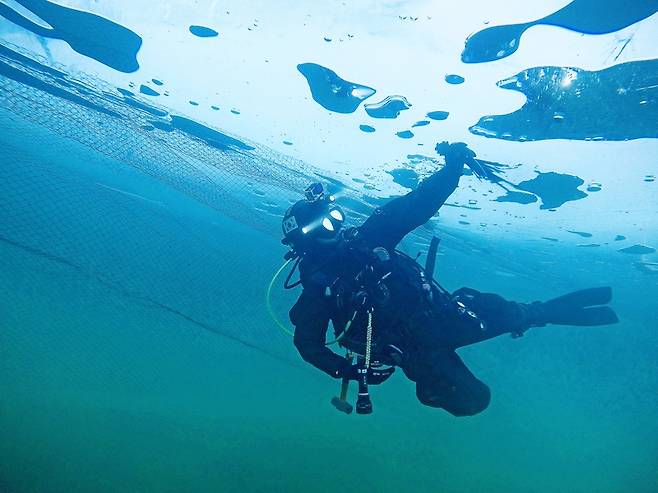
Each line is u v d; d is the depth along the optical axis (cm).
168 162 1059
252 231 1773
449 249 1426
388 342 245
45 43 671
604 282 1502
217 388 2944
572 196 795
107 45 618
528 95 519
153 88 709
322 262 249
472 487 1248
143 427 1295
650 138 571
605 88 488
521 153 660
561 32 424
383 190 888
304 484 1016
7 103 1014
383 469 1234
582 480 1681
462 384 254
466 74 501
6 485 777
